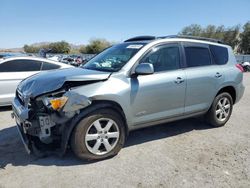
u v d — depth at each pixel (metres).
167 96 4.36
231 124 5.81
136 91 3.97
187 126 5.53
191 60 4.84
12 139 4.63
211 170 3.66
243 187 3.27
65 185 3.21
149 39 4.67
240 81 5.68
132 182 3.31
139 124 4.17
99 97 3.59
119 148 3.96
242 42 73.69
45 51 14.02
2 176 3.38
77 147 3.61
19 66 6.93
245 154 4.21
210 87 5.04
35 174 3.44
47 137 3.56
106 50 5.10
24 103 3.76
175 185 3.27
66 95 3.42
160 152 4.20
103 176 3.43
